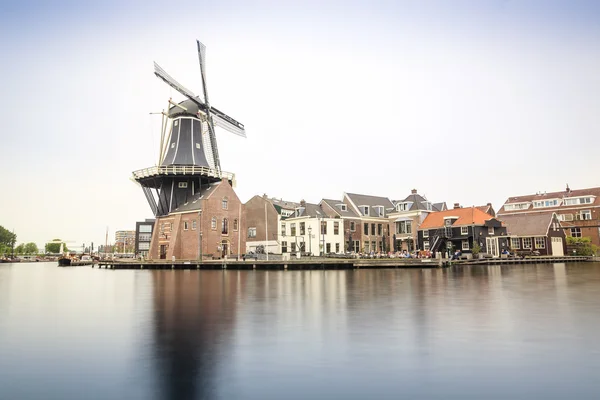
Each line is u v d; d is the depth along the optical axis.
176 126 62.06
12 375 7.44
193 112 62.31
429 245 66.50
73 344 9.50
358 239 70.56
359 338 9.80
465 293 18.77
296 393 6.52
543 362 7.90
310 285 23.47
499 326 11.02
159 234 62.09
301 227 67.56
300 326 11.19
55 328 11.29
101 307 15.20
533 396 6.34
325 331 10.55
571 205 82.69
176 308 14.67
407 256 55.72
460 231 62.69
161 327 11.23
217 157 65.81
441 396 6.36
